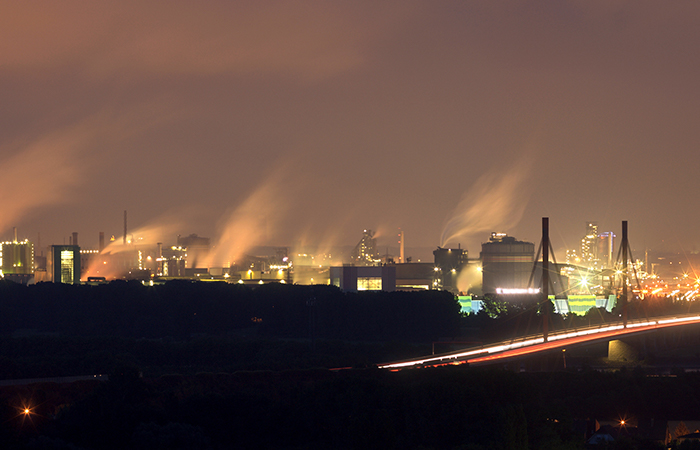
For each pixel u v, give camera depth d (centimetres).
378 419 14475
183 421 16512
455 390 16538
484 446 14562
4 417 15212
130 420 16038
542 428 15925
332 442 16162
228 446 15800
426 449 14750
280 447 15988
